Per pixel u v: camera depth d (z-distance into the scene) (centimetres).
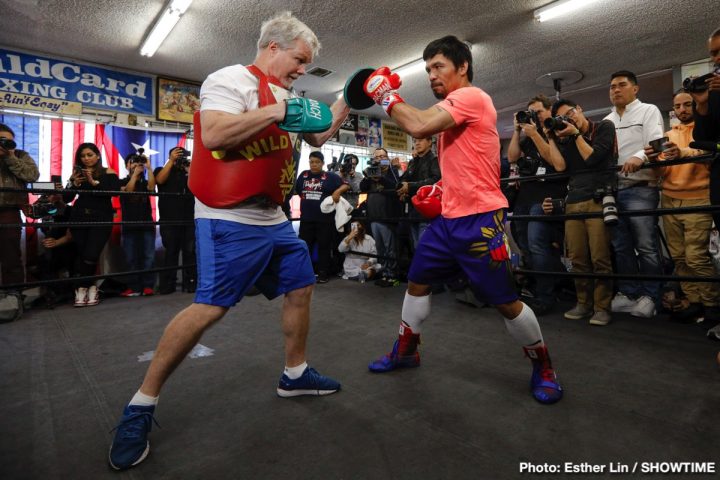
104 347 216
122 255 402
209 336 230
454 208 145
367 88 141
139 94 525
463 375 168
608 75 571
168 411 140
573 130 230
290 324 147
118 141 508
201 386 162
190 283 387
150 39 426
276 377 171
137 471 107
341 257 470
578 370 171
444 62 146
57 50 457
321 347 209
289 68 127
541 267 275
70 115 477
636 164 217
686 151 241
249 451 116
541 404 141
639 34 448
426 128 128
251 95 116
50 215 312
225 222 123
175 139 547
